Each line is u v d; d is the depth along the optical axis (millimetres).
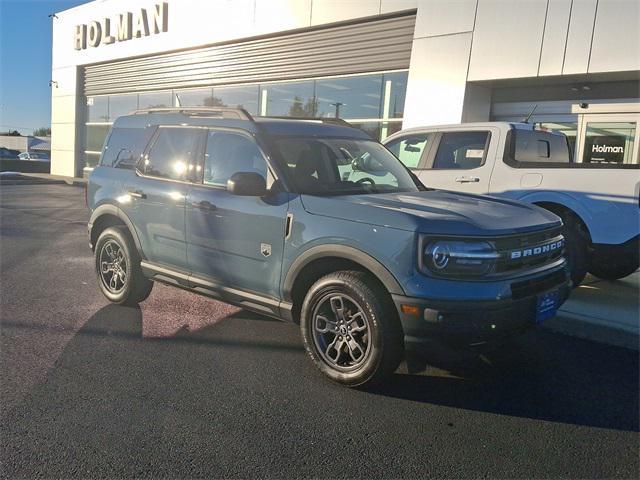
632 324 5004
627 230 5691
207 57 18562
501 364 4426
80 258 8227
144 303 5938
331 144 4898
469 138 7016
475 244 3527
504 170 6547
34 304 5812
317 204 4043
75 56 25016
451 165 7098
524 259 3773
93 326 5152
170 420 3449
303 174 4453
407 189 4953
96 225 6062
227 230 4551
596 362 4508
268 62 16516
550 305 3928
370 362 3729
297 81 15805
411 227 3555
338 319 3947
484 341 3551
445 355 4324
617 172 5754
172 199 5023
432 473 2947
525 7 10438
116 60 22781
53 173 27281
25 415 3477
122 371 4168
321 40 14938
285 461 3033
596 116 10648
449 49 11602
